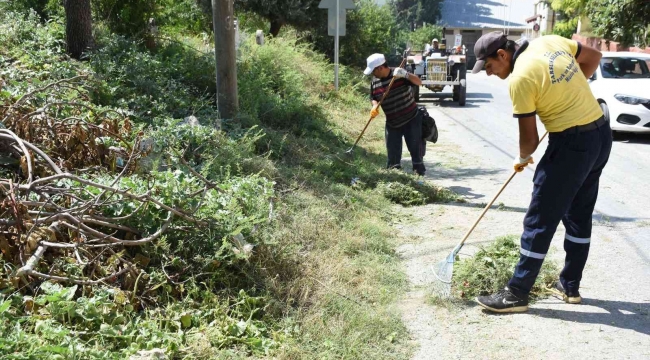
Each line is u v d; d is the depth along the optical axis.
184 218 4.23
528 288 4.11
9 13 9.27
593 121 3.85
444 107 16.81
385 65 7.36
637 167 8.85
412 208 6.71
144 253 4.02
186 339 3.45
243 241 4.25
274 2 17.36
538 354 3.62
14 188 3.74
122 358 3.04
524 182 7.93
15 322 3.13
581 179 3.88
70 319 3.27
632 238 5.59
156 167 4.59
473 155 9.81
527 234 4.04
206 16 16.64
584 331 3.87
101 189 4.21
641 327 3.91
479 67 4.09
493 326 3.98
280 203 5.55
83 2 8.62
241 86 9.12
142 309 3.66
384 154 9.43
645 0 13.02
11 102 5.55
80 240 3.82
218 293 3.97
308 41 20.33
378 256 5.04
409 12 54.19
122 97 7.29
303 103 10.40
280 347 3.54
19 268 3.46
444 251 5.30
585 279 4.68
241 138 6.89
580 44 4.08
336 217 5.73
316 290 4.28
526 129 3.94
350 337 3.72
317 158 7.75
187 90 8.27
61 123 5.22
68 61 7.91
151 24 10.54
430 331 3.94
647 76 11.73
